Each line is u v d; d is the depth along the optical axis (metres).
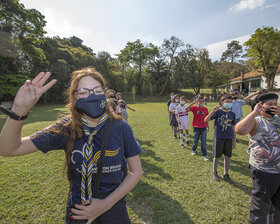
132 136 1.27
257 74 28.80
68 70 31.70
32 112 17.69
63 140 1.20
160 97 39.00
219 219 2.48
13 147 1.05
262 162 1.97
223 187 3.23
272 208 1.94
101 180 1.19
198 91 37.19
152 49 41.62
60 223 2.42
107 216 1.27
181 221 2.46
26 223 2.43
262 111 2.02
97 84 1.21
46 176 3.70
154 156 4.79
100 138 1.18
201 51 35.47
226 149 3.41
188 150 5.22
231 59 57.22
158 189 3.19
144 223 2.43
